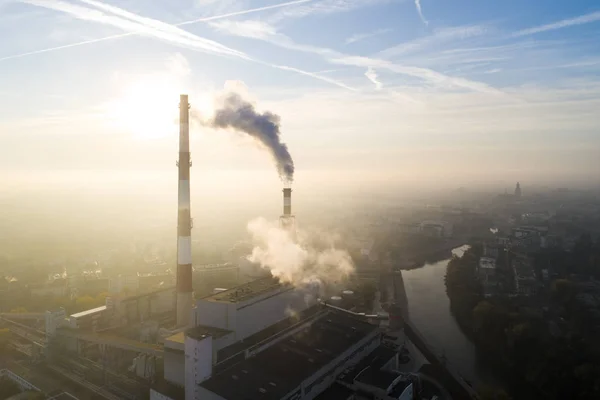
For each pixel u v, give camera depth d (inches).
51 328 6722.4
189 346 4505.4
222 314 5236.2
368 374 5182.1
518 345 6496.1
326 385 4977.9
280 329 5708.7
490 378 6161.4
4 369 6053.2
